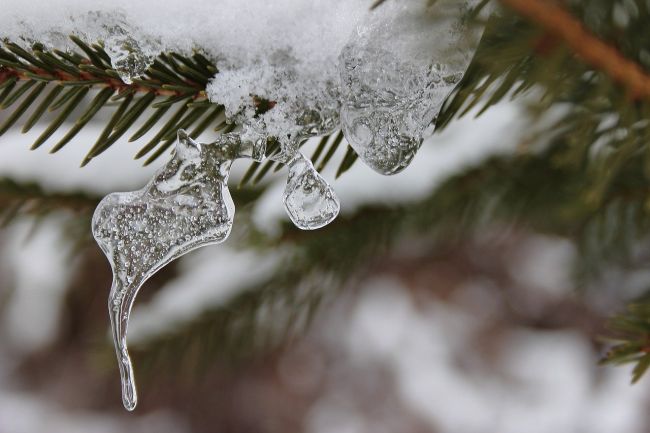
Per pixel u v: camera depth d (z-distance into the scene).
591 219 0.59
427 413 1.88
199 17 0.48
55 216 0.60
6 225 0.60
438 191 0.60
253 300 0.62
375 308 1.91
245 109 0.49
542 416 1.77
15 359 2.05
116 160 0.61
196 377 0.63
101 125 0.61
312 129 0.49
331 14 0.48
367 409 1.93
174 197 0.50
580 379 1.77
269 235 0.60
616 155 0.49
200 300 0.63
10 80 0.49
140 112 0.49
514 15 0.46
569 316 1.80
